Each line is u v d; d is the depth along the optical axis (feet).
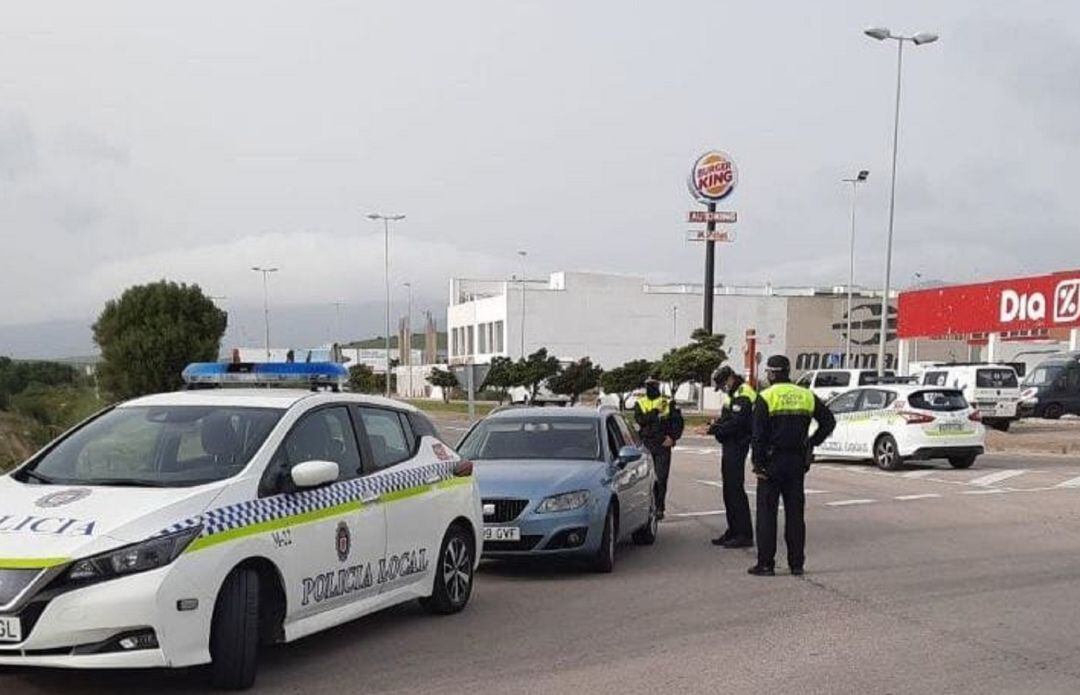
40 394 96.89
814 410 33.94
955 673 22.25
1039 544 39.93
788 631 26.11
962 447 72.18
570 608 29.01
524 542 32.86
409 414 28.27
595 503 33.65
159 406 23.98
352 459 24.73
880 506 52.49
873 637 25.46
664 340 273.13
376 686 21.13
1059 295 128.77
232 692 20.48
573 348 267.80
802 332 276.21
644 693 20.76
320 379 29.32
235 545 20.04
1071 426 122.72
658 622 27.20
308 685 21.13
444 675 22.02
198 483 20.95
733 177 144.77
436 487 27.40
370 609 24.27
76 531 18.76
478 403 249.75
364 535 23.91
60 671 21.65
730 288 314.76
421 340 442.50
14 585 18.03
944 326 152.46
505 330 265.13
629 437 41.16
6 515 19.45
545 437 37.86
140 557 18.61
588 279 271.90
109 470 21.98
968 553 38.04
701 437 124.98
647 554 38.81
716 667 22.72
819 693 20.83
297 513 21.81
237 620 20.17
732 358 272.51
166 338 118.32
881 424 73.41
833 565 35.81
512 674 22.11
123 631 18.37
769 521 33.94
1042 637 25.41
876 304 274.36
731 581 33.01
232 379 29.01
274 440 22.39
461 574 28.63
